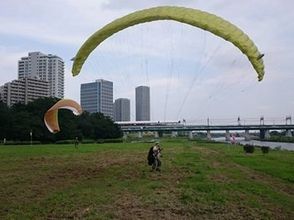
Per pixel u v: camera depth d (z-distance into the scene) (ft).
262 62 63.82
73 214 49.24
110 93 242.99
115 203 55.77
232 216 50.44
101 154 167.73
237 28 64.85
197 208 53.93
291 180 87.92
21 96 538.06
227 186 73.26
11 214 49.62
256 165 121.70
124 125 430.61
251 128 411.95
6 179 83.92
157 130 398.62
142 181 79.00
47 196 62.18
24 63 624.18
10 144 323.16
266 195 66.13
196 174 92.02
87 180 81.76
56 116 126.00
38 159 138.10
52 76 609.01
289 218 51.34
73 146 265.34
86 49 78.54
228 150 221.87
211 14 66.85
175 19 67.97
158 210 52.31
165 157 147.84
